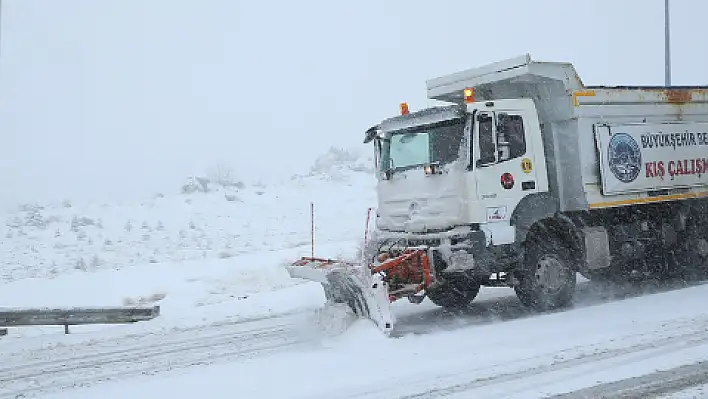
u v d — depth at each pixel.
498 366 7.73
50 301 14.56
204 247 22.45
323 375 7.78
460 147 10.52
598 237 11.82
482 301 13.05
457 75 12.59
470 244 10.26
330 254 18.47
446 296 12.37
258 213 27.97
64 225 26.31
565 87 11.54
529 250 11.09
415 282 10.41
